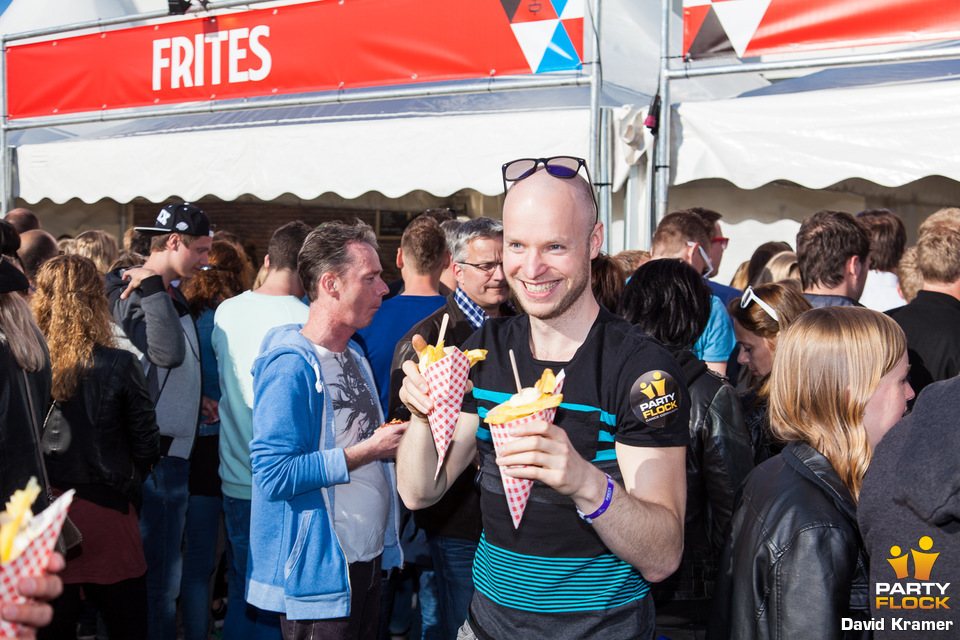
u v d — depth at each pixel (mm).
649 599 1647
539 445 1269
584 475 1297
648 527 1348
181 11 5844
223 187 5633
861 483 1584
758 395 2670
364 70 5461
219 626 4320
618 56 5770
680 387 1475
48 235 4059
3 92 6695
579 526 1511
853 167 4168
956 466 1179
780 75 5250
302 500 2285
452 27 5148
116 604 2994
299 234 3324
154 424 3047
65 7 7188
